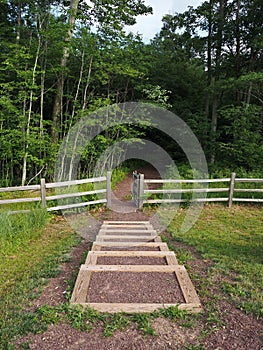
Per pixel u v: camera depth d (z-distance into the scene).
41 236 4.39
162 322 2.22
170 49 15.68
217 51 12.08
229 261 3.44
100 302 2.44
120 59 9.12
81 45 7.95
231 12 12.32
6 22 8.55
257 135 9.56
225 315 2.34
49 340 2.03
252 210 6.06
